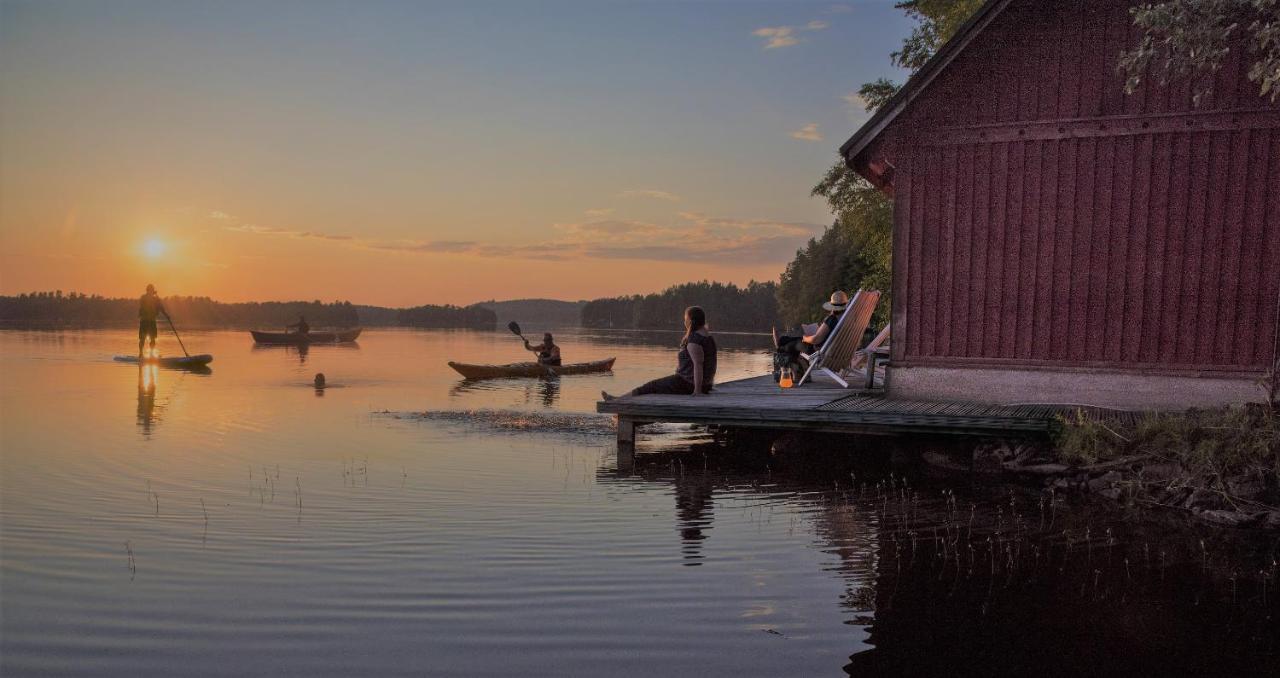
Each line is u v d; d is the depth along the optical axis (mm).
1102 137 9719
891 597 4883
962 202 10328
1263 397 9102
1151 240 9586
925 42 26281
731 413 9711
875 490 7961
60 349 32875
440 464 9180
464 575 5230
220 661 3980
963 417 8914
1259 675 3889
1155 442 7836
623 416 10094
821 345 12844
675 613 4613
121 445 10398
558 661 3998
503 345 45219
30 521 6531
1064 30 9836
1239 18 8891
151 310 25641
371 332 76250
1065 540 6141
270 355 31750
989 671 3920
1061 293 9961
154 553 5668
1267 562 5621
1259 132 9141
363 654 4066
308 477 8367
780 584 5102
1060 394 9977
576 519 6699
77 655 4039
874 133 10617
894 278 10641
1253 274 9211
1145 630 4406
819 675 3863
